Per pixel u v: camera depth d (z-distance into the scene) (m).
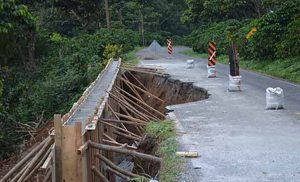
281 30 25.45
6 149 18.41
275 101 12.89
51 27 49.75
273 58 26.14
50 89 25.83
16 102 25.62
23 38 33.38
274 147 8.80
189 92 19.59
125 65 28.14
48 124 21.56
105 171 11.84
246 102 14.49
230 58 17.23
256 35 26.67
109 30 43.88
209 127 10.80
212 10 51.66
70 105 24.02
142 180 8.09
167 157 8.39
